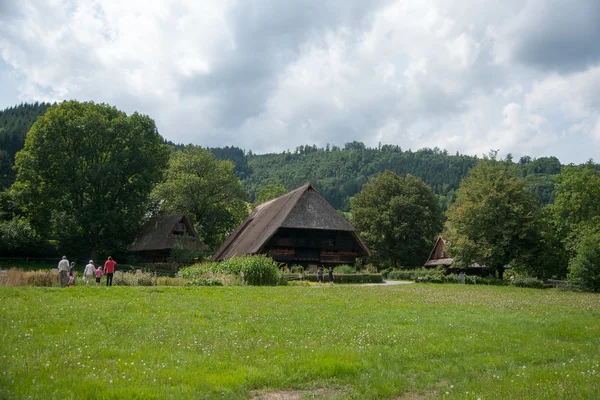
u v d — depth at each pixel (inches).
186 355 418.9
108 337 488.7
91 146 2394.2
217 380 345.4
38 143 2319.1
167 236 2623.0
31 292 885.8
